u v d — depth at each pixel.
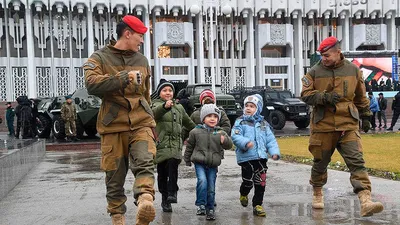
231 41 33.41
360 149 5.07
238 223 4.97
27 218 5.39
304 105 20.81
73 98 16.66
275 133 18.84
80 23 30.62
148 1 31.36
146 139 3.85
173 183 5.52
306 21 34.81
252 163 5.34
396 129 21.05
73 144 14.96
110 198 3.93
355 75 5.21
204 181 5.21
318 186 5.56
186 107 15.55
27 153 9.27
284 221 5.00
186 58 32.53
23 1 28.66
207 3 31.67
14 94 29.58
